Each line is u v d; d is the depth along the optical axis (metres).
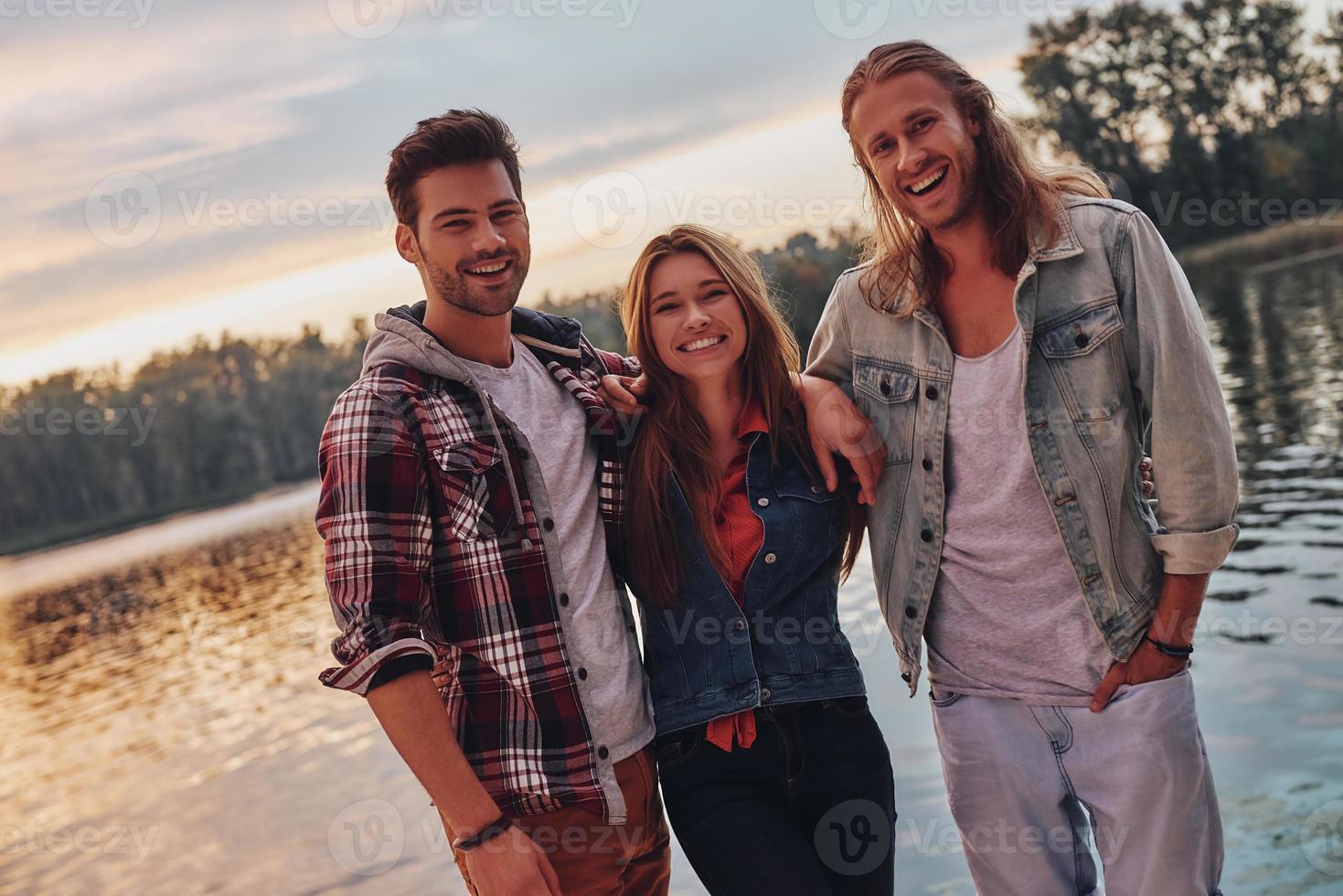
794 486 2.13
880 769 2.11
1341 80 45.81
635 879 2.09
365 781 7.37
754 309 2.12
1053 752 2.07
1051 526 1.99
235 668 14.72
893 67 1.98
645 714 2.05
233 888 5.75
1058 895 2.13
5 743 13.40
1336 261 33.94
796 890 1.90
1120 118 46.84
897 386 2.12
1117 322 1.92
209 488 66.12
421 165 1.91
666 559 2.05
